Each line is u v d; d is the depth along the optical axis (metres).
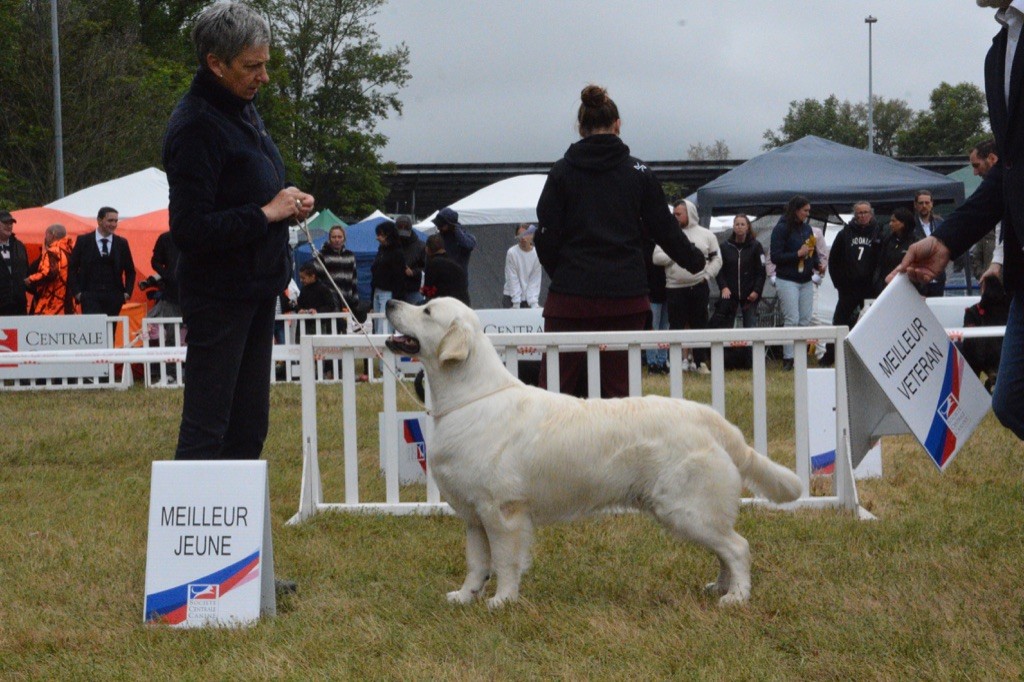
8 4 32.66
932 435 4.81
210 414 4.25
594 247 5.79
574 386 6.03
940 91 71.00
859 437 5.59
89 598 4.33
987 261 19.77
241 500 4.05
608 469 4.02
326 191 47.72
